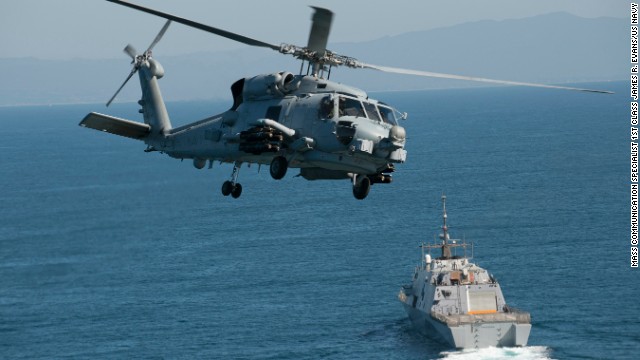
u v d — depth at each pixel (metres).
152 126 126.12
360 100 100.94
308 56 100.12
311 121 101.00
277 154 103.12
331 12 94.81
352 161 100.12
